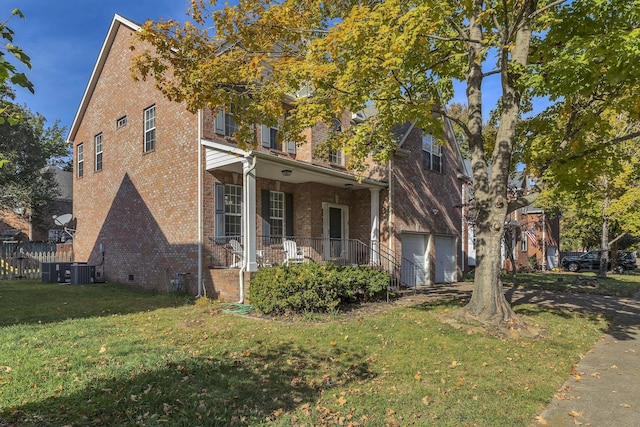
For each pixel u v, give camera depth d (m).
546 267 29.86
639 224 19.31
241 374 4.98
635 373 5.63
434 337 7.08
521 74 7.84
